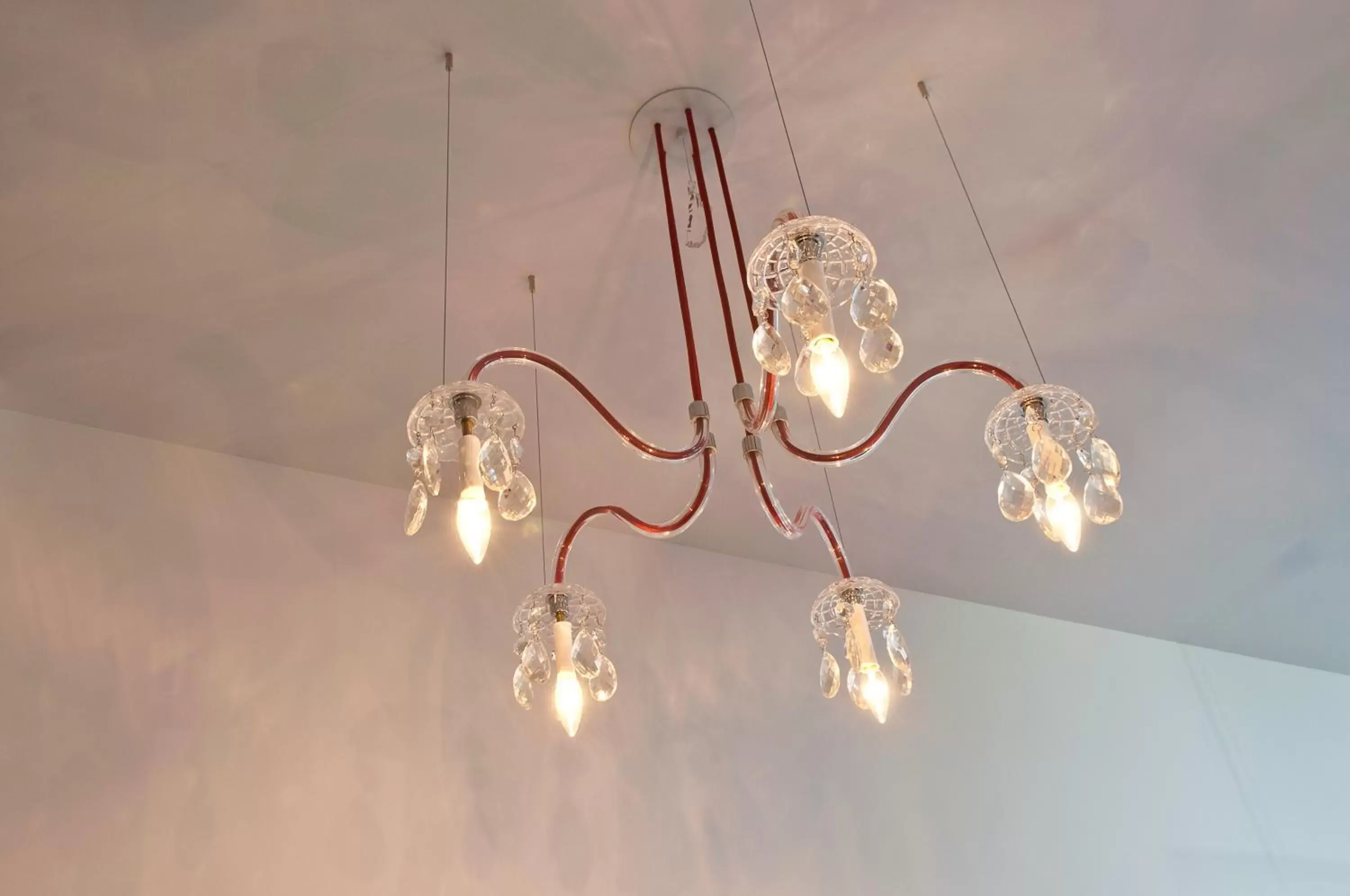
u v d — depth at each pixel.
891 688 3.85
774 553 3.93
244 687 2.83
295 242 2.57
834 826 3.42
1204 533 3.85
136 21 2.08
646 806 3.17
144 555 2.90
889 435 3.37
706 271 2.77
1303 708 4.59
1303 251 2.83
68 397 2.92
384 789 2.85
